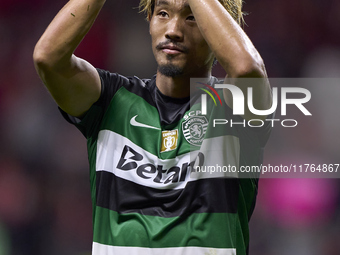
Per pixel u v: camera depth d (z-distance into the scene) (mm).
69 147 25562
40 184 24969
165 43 8398
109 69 27906
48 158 25469
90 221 24719
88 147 9016
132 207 8297
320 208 24047
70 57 8242
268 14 29750
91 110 8820
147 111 8805
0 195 24500
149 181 8281
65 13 8219
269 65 29344
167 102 8852
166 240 8023
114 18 27906
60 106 8773
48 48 8094
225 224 8109
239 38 7859
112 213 8359
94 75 8680
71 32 8141
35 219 24344
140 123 8695
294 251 23719
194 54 8508
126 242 8125
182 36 8367
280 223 23953
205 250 7996
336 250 23594
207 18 7969
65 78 8297
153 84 9164
